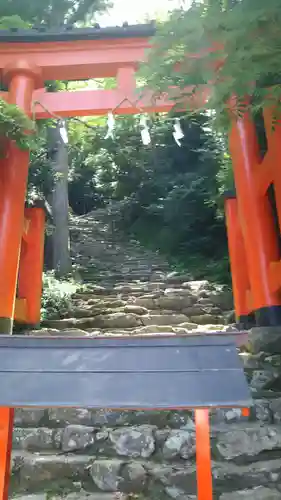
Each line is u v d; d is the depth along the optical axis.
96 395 1.73
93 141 10.34
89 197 19.55
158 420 3.07
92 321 5.71
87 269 10.17
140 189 13.85
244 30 2.56
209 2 2.69
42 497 2.59
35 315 5.70
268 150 4.19
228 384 1.75
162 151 13.48
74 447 2.89
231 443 2.84
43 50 4.61
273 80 3.20
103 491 2.65
